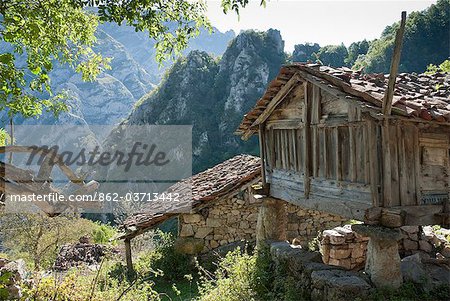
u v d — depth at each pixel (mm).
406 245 7266
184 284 9359
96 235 14617
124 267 9664
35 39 4773
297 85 6652
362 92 4965
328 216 10812
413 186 4996
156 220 9883
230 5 4250
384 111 4609
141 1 4613
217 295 6230
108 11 4504
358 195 5336
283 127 7203
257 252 7312
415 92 5473
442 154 5195
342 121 5547
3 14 4176
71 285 4523
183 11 5582
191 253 10164
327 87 5535
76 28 6000
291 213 10477
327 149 5980
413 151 5004
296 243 8547
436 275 5980
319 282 5324
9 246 10703
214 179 11359
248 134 8586
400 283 5148
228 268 6965
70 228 11836
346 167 5598
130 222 10375
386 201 4867
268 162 7914
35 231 10250
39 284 4266
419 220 4953
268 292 6148
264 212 8047
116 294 4973
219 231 10398
